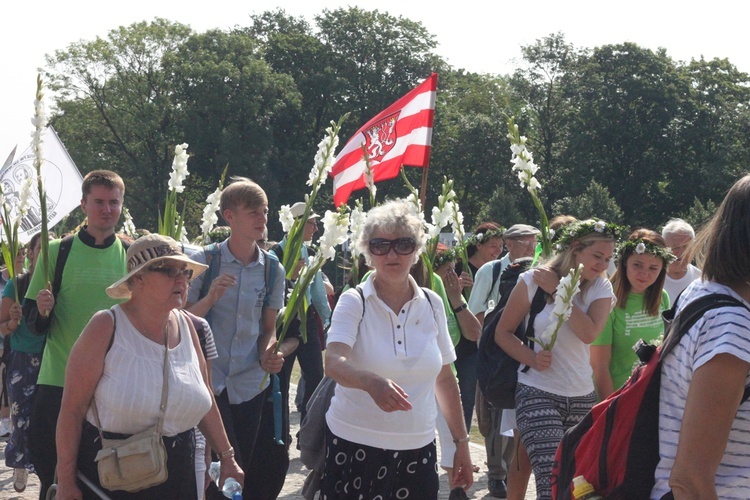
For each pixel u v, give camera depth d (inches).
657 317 210.8
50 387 196.4
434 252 222.1
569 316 190.2
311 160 2123.5
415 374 154.1
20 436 257.3
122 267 205.0
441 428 244.2
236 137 1998.0
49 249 201.3
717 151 2261.3
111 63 2053.4
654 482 98.9
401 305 157.6
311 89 2201.0
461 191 2337.6
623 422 101.5
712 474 90.5
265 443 212.8
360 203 228.1
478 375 201.6
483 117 2255.2
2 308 259.9
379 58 2261.3
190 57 2062.0
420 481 156.8
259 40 2343.8
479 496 267.9
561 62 2316.7
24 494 267.3
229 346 203.6
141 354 144.3
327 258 193.2
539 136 2356.1
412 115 336.8
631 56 2267.5
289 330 235.6
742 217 94.2
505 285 230.5
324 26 2278.5
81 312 199.2
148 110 1985.7
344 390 156.3
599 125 2256.4
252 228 205.5
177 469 145.3
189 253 205.6
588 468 104.4
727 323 91.4
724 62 2362.2
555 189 2301.9
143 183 2071.9
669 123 2257.6
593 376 210.7
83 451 143.3
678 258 290.2
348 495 155.2
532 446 186.2
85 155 2052.2
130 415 141.7
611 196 2267.5
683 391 95.7
